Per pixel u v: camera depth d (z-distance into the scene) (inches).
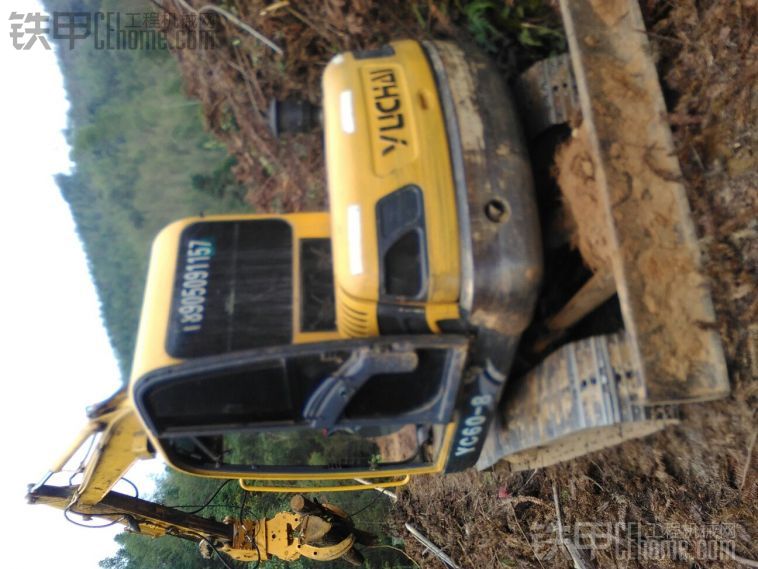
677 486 200.4
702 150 155.5
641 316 142.1
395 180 139.8
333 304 156.8
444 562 301.6
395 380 146.2
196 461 175.0
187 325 154.0
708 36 155.4
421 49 157.2
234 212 430.3
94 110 522.3
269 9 261.4
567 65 164.7
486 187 140.3
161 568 545.0
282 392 145.4
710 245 151.0
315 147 304.7
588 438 173.6
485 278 136.4
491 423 173.2
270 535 259.4
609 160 147.8
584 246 154.9
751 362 147.9
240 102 320.2
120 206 587.8
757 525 184.1
